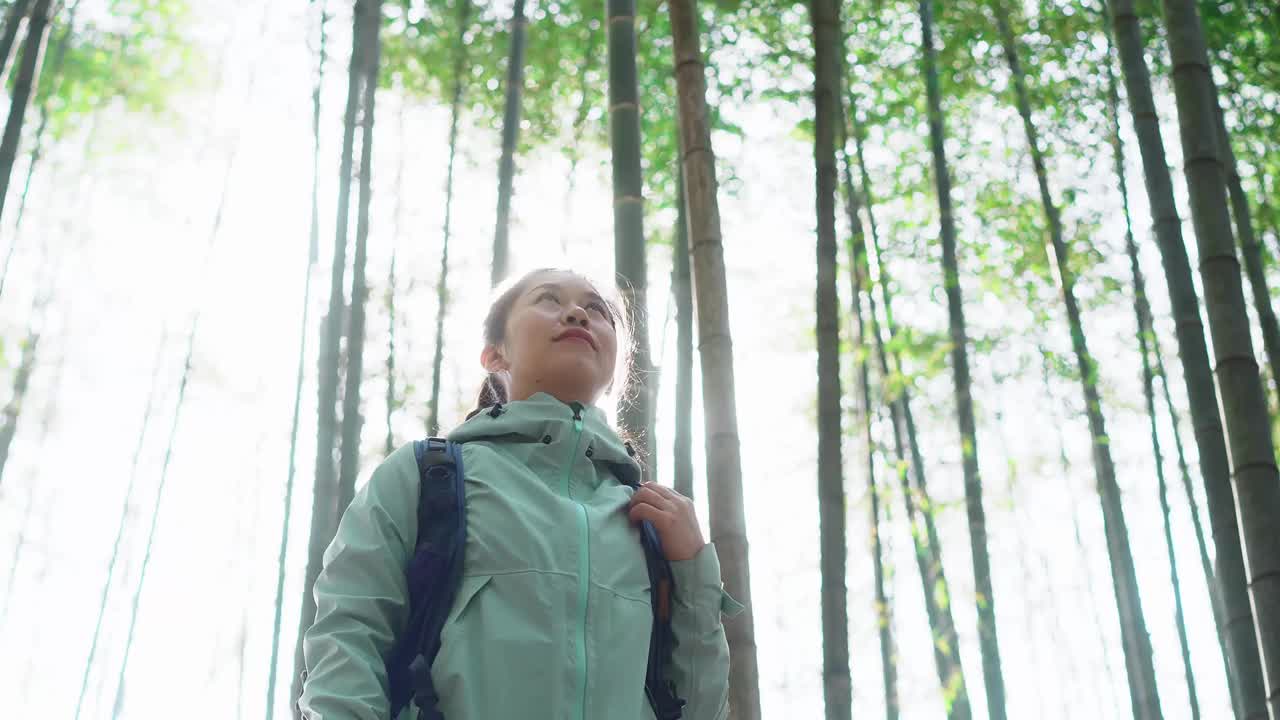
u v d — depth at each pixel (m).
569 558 1.50
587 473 1.64
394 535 1.52
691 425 4.46
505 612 1.44
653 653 1.58
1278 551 2.84
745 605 2.92
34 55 5.14
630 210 3.47
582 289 1.83
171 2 7.96
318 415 4.70
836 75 3.92
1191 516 6.18
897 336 6.26
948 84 6.68
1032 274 6.92
